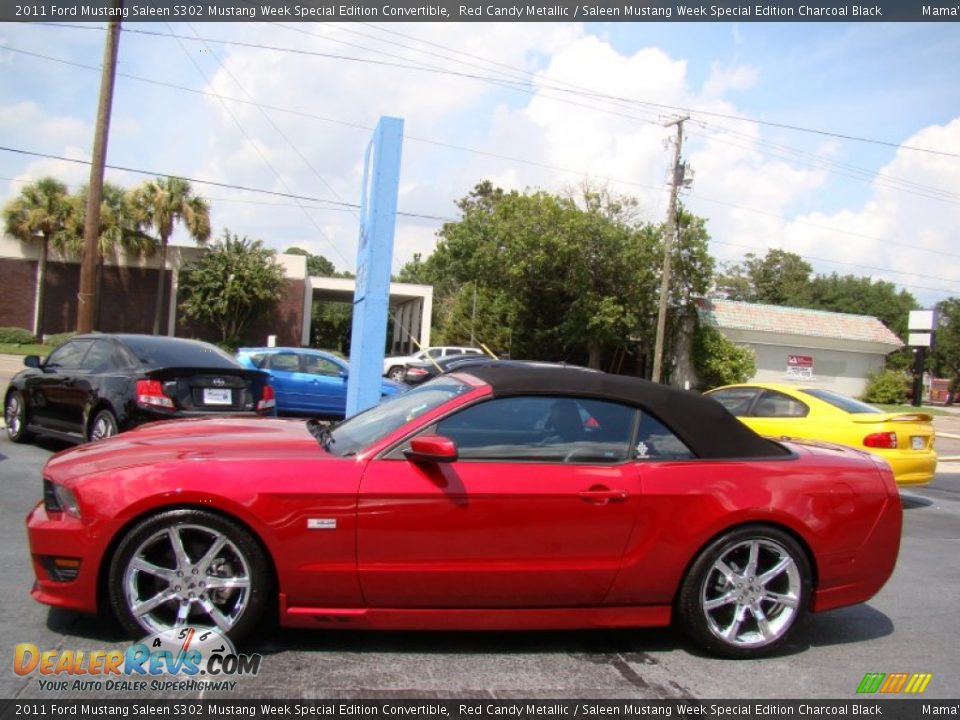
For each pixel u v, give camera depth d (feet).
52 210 123.95
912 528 26.63
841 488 13.53
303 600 11.84
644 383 13.79
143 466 11.75
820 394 31.53
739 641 13.03
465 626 12.29
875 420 28.81
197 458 12.00
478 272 118.01
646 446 13.16
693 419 13.52
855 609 16.58
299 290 141.18
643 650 13.34
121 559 11.44
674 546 12.66
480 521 12.01
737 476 13.09
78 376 26.84
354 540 11.71
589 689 11.62
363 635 13.10
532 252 111.65
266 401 27.27
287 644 12.53
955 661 13.67
